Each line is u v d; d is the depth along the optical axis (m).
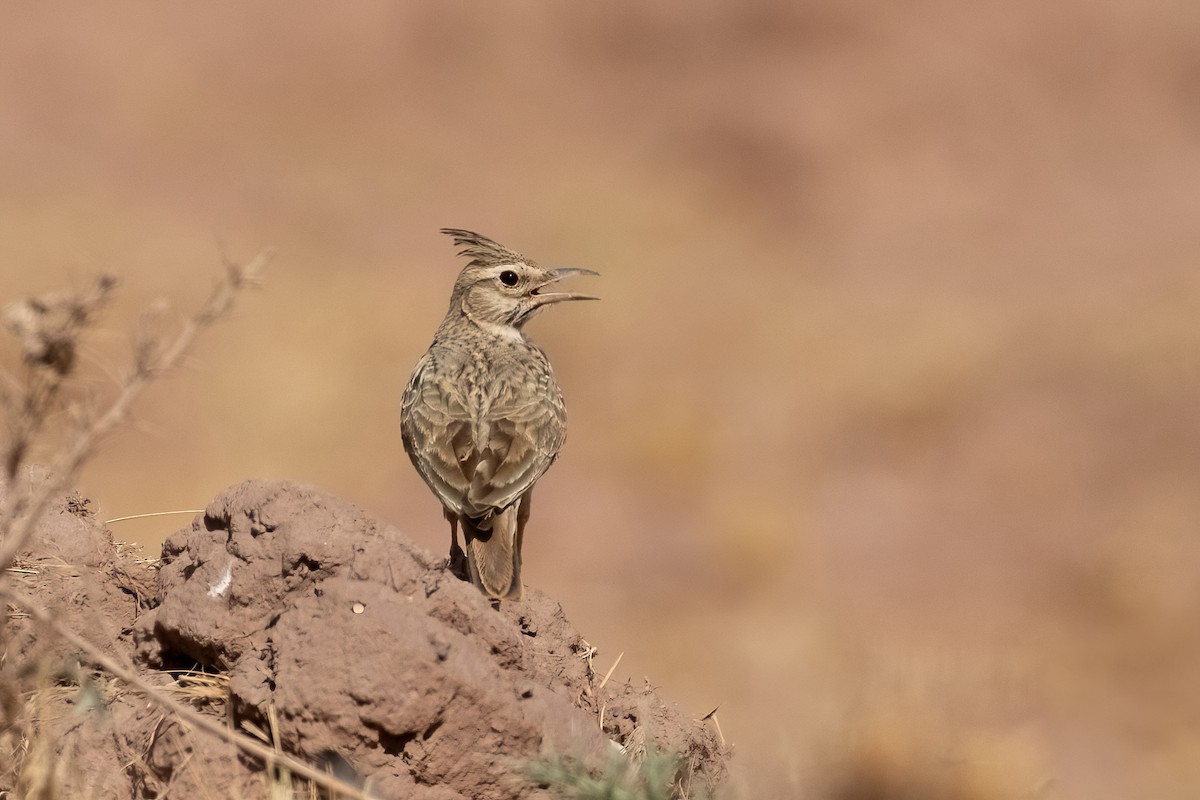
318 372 24.06
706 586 20.08
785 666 16.47
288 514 6.39
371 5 44.38
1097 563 20.22
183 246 30.45
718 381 26.81
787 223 38.44
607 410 25.56
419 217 36.75
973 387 25.80
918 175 40.19
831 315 30.39
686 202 37.66
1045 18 43.94
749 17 44.69
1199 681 16.92
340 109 42.09
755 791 7.56
